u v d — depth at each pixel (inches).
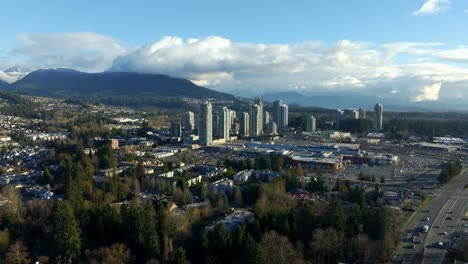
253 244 7199.8
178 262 7372.1
